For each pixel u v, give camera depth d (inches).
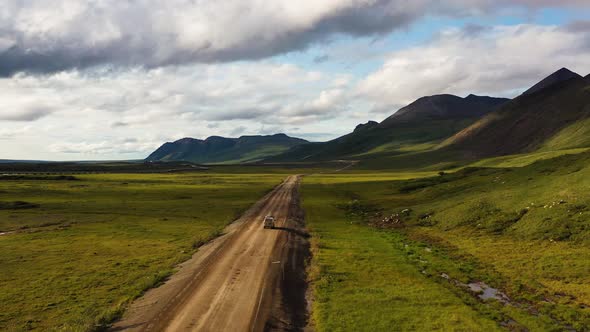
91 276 1828.2
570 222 2144.4
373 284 1640.0
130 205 4458.7
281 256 2098.9
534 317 1280.8
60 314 1373.0
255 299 1456.7
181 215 3801.7
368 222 3371.1
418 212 3331.7
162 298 1480.1
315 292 1556.3
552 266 1738.4
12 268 1972.2
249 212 3924.7
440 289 1565.0
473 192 3555.6
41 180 7691.9
